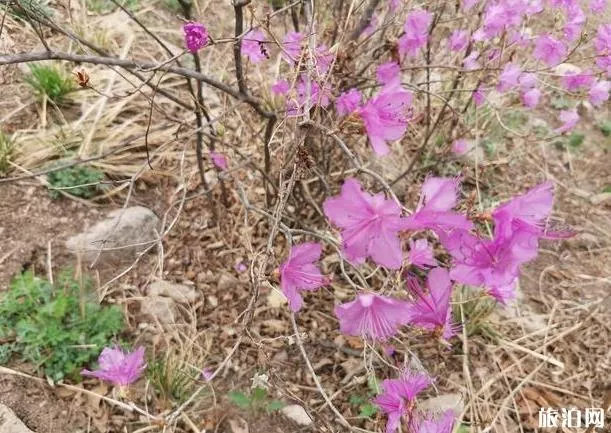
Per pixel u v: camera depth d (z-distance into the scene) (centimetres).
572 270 59
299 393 46
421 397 48
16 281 46
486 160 65
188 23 35
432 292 28
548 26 70
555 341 53
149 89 61
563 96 74
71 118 59
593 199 66
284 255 51
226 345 48
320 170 50
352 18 51
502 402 49
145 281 50
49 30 64
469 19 59
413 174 61
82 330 45
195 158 58
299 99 41
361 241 25
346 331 25
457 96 64
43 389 43
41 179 52
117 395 43
